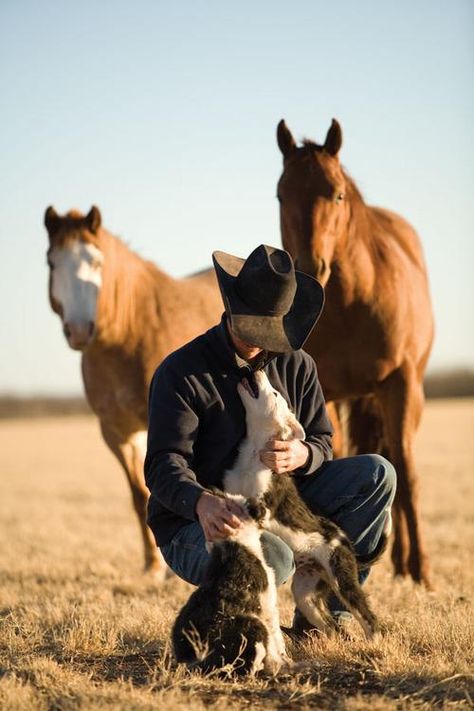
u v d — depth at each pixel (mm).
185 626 5449
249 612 5402
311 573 6152
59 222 11453
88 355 11867
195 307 12273
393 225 11242
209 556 5633
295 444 5812
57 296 11297
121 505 22453
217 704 4898
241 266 6176
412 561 9547
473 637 6312
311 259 9039
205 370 5887
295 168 9375
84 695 5090
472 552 12594
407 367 9875
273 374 6160
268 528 5734
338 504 6273
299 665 5645
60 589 9781
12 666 5816
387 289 9734
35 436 64812
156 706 4859
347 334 9695
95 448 51500
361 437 10336
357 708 4879
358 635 6418
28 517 19719
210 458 5891
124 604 8305
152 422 5875
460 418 64375
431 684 5305
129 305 11586
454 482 25172
